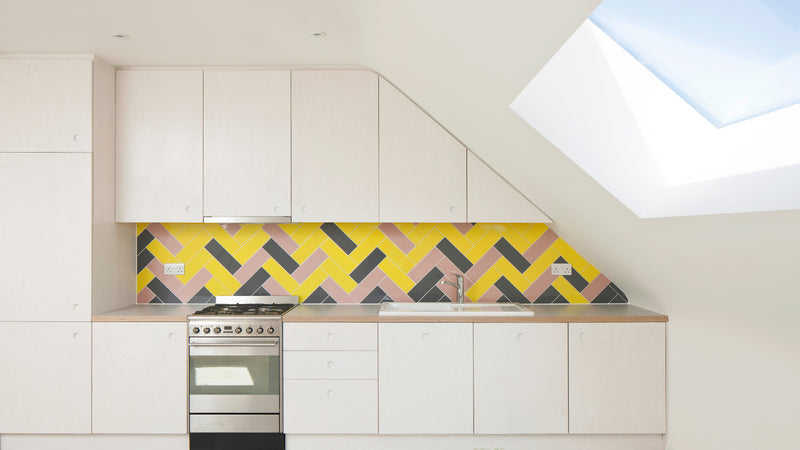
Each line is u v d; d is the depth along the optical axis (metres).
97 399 3.34
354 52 3.31
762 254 1.99
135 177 3.60
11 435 3.37
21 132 3.38
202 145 3.60
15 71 3.39
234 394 3.34
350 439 3.37
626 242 2.97
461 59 2.35
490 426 3.30
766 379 2.34
